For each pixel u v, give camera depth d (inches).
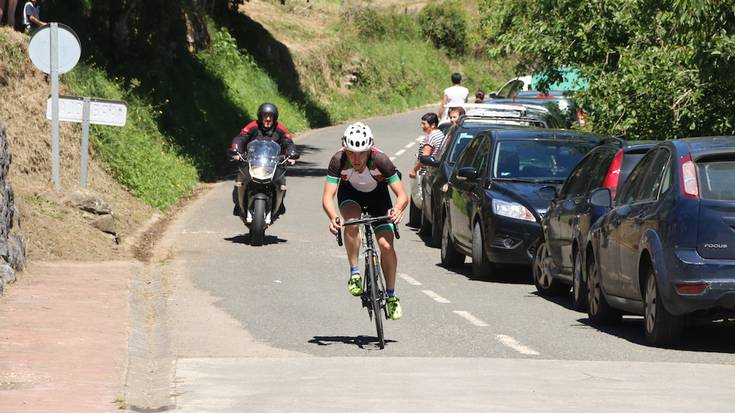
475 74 5428.2
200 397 623.2
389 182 813.9
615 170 1000.9
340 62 4608.8
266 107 1482.5
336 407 599.5
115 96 2095.2
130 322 875.4
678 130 1430.9
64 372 679.1
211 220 1694.1
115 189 1696.6
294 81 4101.9
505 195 1173.7
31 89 1654.8
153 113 2265.0
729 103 1390.3
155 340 838.5
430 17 5447.8
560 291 1105.4
